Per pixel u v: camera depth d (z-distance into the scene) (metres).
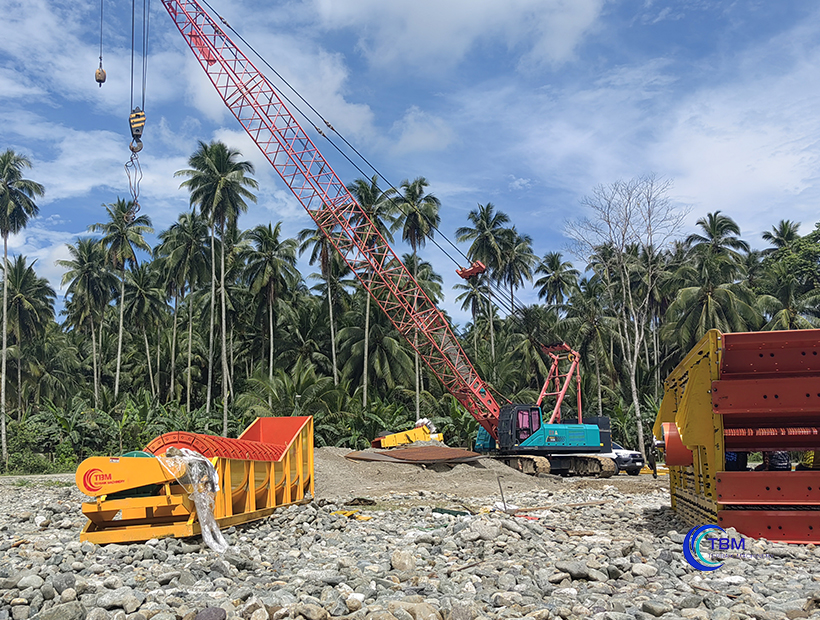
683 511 11.81
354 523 12.23
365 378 47.34
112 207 55.41
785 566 7.71
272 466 12.47
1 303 54.91
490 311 59.03
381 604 5.93
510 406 30.08
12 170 44.09
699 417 9.41
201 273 52.19
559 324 53.59
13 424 43.91
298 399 42.59
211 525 9.55
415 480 22.64
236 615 5.62
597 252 43.38
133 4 27.06
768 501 8.90
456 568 7.61
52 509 14.24
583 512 14.00
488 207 59.28
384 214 47.47
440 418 45.31
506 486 22.05
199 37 33.72
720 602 6.03
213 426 46.06
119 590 6.33
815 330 8.73
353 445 40.94
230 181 44.50
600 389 51.59
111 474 9.15
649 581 7.01
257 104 34.03
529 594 6.41
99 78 23.58
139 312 60.75
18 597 6.07
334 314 59.28
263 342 57.75
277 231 53.38
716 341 9.21
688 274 50.72
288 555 8.82
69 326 67.19
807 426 9.50
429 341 35.84
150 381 63.47
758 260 61.28
